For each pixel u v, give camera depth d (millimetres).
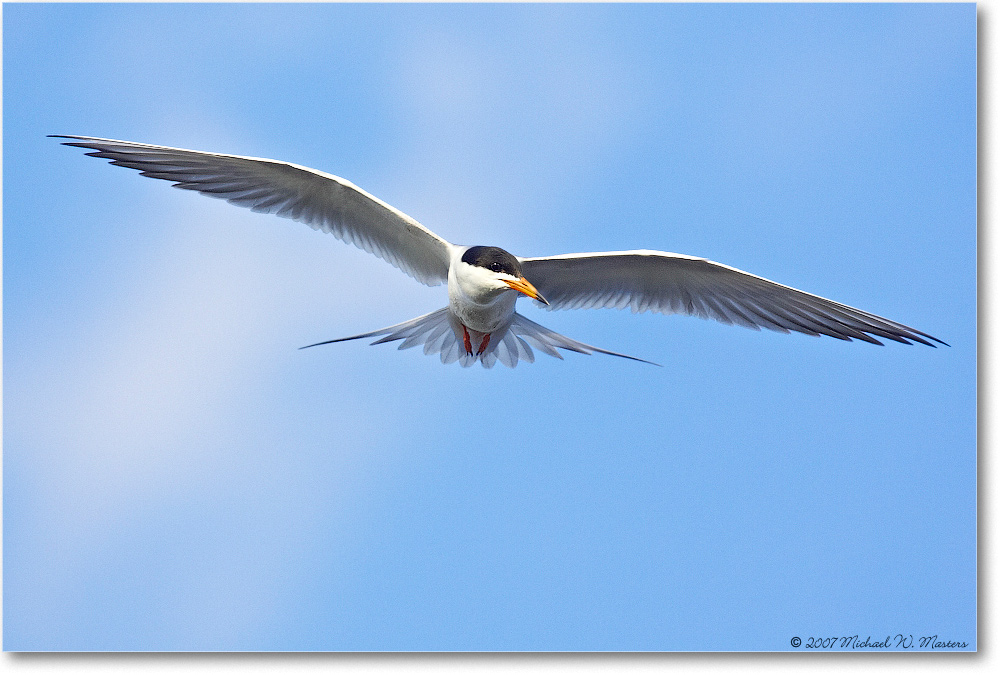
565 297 10461
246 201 9789
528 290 8734
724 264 9266
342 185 9430
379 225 9914
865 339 9648
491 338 9945
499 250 9117
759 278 9312
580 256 9531
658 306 10320
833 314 9633
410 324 9945
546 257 9633
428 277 10258
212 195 9680
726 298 10039
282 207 9875
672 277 9961
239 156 9148
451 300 9547
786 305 9820
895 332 9453
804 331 9953
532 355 10039
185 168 9469
